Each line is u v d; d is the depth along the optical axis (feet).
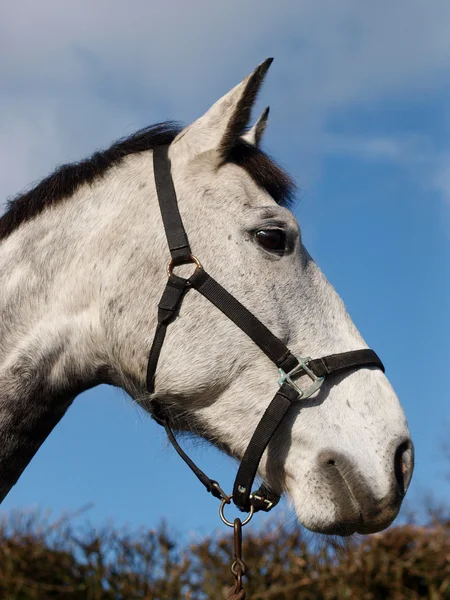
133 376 11.38
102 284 11.30
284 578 18.97
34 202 12.01
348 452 10.48
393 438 10.61
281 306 11.03
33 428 11.51
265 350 10.85
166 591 18.24
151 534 19.02
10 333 11.47
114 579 18.11
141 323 11.12
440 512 19.83
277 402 10.69
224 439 11.13
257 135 13.37
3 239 12.03
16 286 11.59
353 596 18.57
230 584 18.75
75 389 11.77
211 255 11.09
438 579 18.85
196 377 10.94
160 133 12.46
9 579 17.11
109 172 12.02
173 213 11.27
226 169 11.64
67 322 11.43
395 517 10.41
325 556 19.17
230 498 10.94
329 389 10.91
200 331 10.96
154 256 11.19
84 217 11.71
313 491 10.46
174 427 11.80
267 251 11.19
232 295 10.95
